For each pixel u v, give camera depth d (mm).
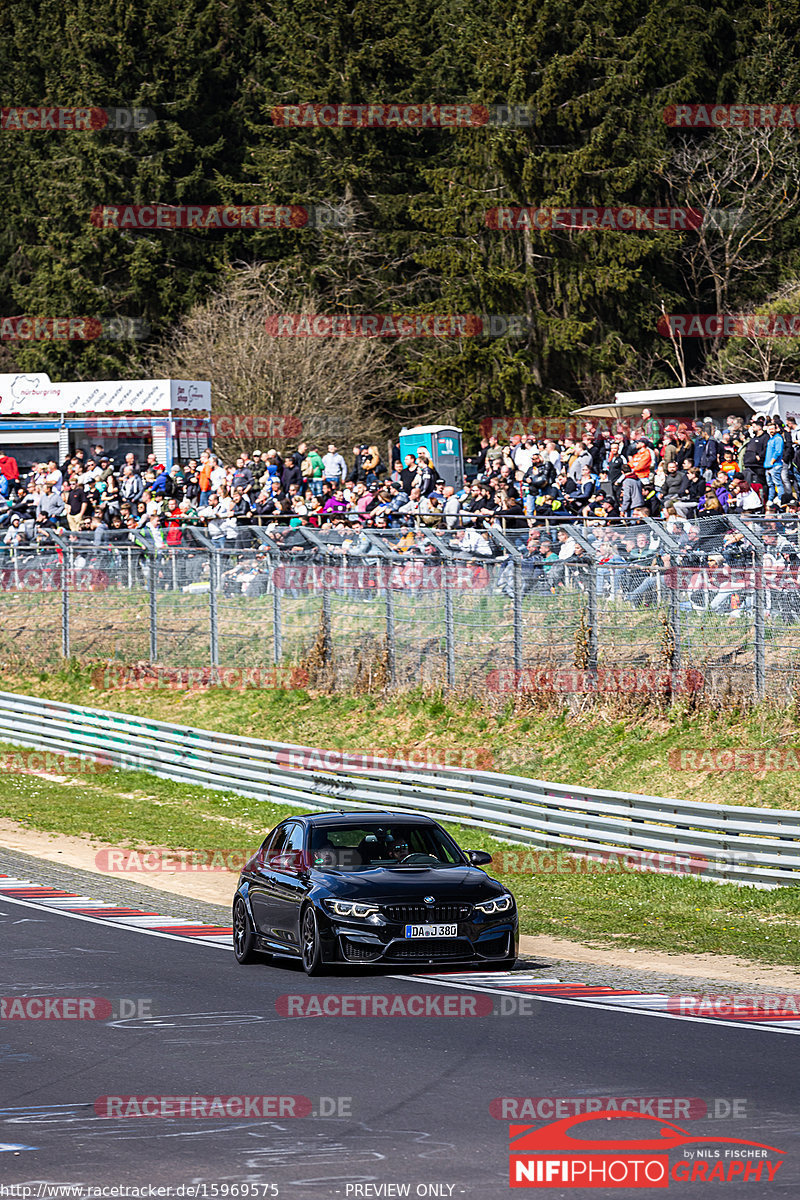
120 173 135625
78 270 135875
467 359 116875
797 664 42812
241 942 29422
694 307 125062
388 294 129500
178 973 27719
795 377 111250
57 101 148000
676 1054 20266
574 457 62312
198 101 138000
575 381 120500
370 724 55438
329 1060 20078
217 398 113625
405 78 130250
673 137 124062
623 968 28656
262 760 53750
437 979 26922
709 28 123812
